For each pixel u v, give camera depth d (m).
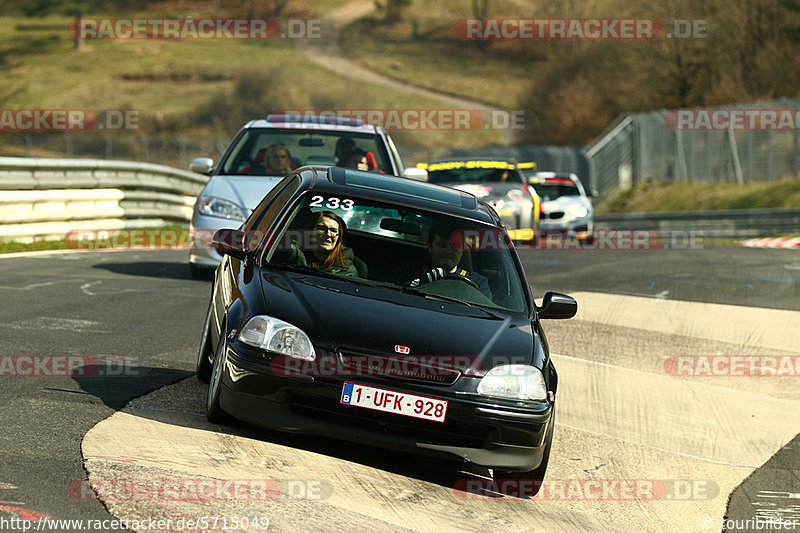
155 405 15.17
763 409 21.45
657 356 25.47
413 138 193.50
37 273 29.22
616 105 177.50
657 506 14.99
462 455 13.62
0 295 24.33
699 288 37.38
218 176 29.22
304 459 13.53
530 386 14.06
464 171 47.94
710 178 110.88
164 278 30.34
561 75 192.00
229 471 12.39
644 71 172.50
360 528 11.31
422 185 18.25
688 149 113.38
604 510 14.50
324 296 14.55
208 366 16.91
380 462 14.46
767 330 29.52
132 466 11.97
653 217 88.12
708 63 166.25
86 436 12.97
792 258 50.22
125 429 13.52
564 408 19.98
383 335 13.94
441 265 16.19
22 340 19.06
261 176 29.09
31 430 13.02
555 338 26.56
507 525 12.80
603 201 117.31
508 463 13.86
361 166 28.17
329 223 15.77
